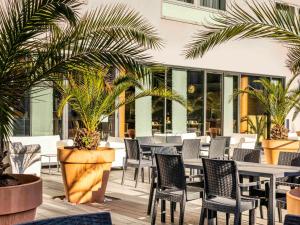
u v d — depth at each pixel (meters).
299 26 4.87
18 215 4.17
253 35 5.07
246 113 16.92
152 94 7.63
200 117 15.45
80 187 7.15
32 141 11.02
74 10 4.76
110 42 4.82
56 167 11.73
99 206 7.00
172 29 14.41
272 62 17.72
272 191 5.16
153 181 6.48
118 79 7.39
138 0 13.51
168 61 14.30
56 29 4.95
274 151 11.25
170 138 11.84
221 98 16.09
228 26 5.17
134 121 13.77
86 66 4.84
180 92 14.76
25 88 4.52
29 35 4.38
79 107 7.33
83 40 4.77
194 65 15.07
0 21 4.39
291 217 2.20
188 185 6.16
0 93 4.34
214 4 15.73
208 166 5.07
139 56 4.93
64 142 11.02
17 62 4.44
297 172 5.41
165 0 14.44
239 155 6.93
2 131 4.48
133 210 6.74
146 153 10.12
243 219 6.30
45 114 11.98
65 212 6.54
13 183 4.41
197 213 6.61
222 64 15.95
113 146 10.92
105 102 7.33
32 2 4.29
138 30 5.76
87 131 7.38
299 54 6.90
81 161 7.05
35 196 4.30
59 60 4.59
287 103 11.72
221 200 5.13
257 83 17.33
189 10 15.01
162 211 6.04
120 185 9.05
